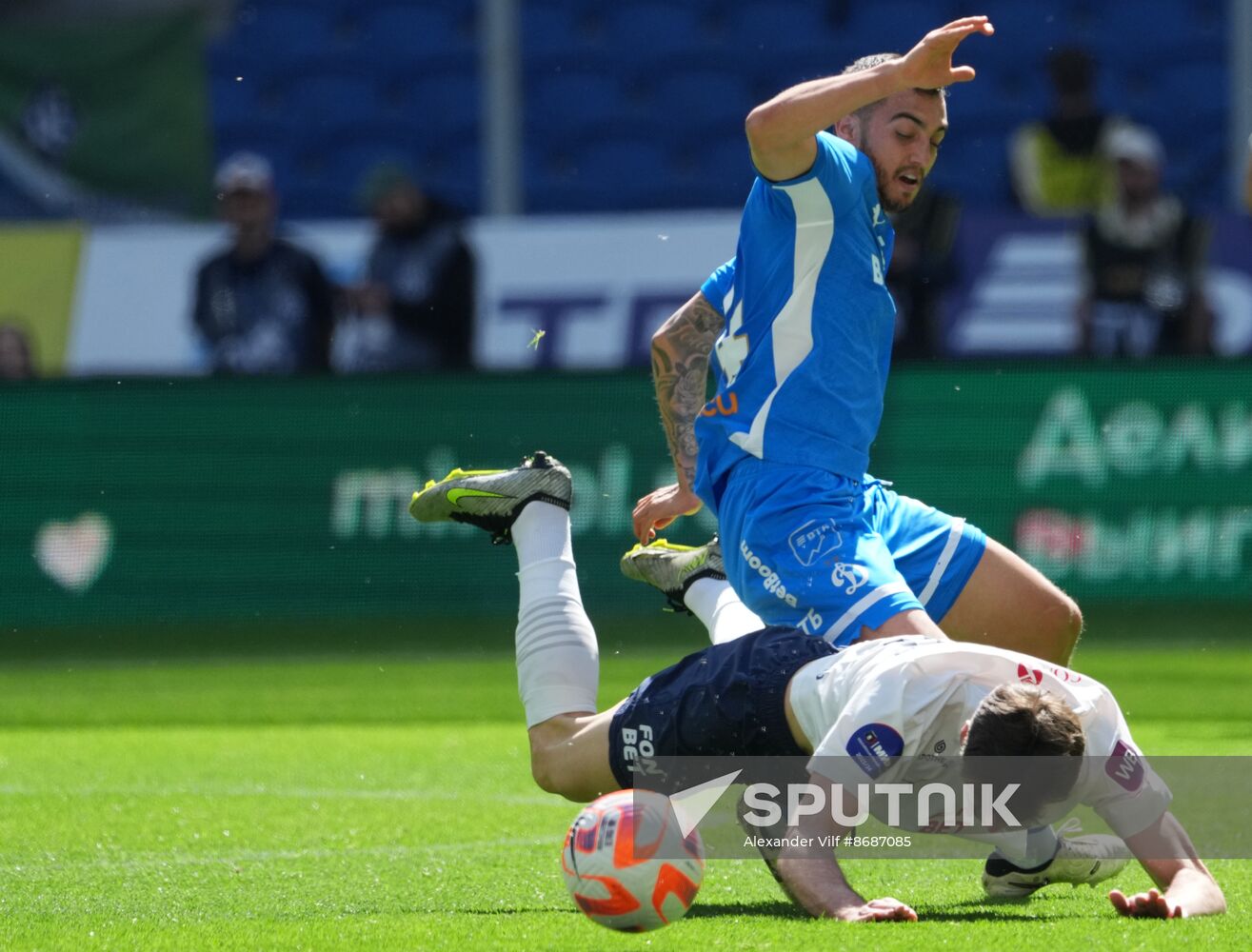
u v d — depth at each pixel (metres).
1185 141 57.28
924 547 16.55
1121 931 12.02
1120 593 42.56
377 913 13.80
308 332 45.88
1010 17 59.22
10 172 55.50
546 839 18.12
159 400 44.09
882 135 15.95
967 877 15.77
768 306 15.85
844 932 12.02
